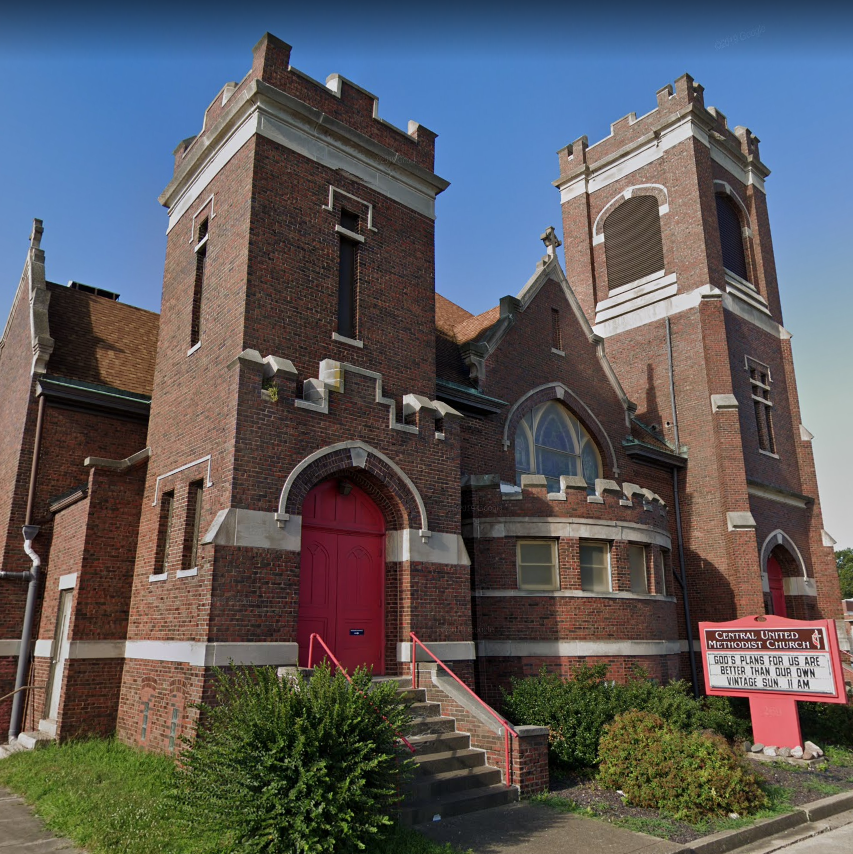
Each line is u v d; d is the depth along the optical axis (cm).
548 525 1561
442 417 1461
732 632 1424
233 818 739
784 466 2691
